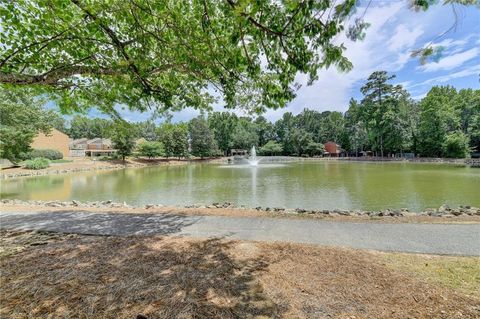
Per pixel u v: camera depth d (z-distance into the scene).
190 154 50.09
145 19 3.18
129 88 3.84
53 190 12.70
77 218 5.27
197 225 4.71
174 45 3.32
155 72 4.00
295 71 2.86
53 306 2.09
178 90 4.42
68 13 3.01
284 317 1.97
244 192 11.41
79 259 3.08
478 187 11.36
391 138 39.69
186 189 12.62
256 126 63.72
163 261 3.02
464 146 31.44
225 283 2.48
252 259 3.08
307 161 42.66
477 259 3.05
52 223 4.88
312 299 2.21
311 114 62.75
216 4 2.76
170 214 5.62
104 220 5.10
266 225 4.67
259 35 2.47
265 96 3.43
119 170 26.88
